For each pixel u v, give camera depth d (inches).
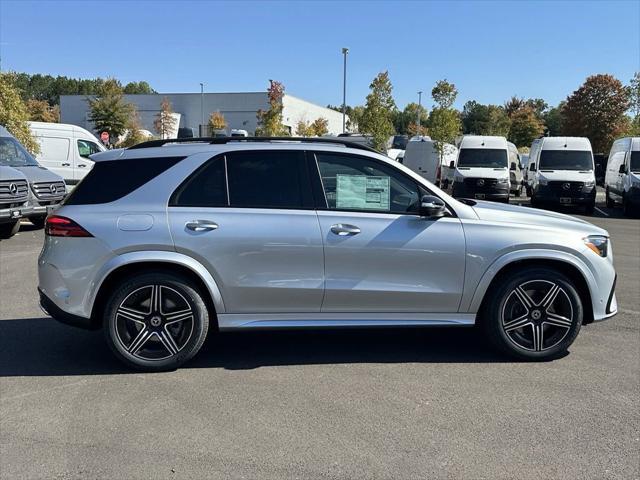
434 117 1174.3
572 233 189.8
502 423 148.0
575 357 196.5
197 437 140.8
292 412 154.3
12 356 196.9
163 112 2027.6
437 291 184.5
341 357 197.3
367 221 181.6
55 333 222.4
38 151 733.9
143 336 180.1
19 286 299.9
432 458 131.1
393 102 1242.6
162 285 178.2
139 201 179.0
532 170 882.8
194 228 176.2
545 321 190.4
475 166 828.0
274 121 1636.3
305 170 184.5
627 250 451.5
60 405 158.6
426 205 178.7
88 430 144.3
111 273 177.5
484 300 191.5
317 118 2390.5
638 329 228.8
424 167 1047.6
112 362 191.5
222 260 177.5
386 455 132.5
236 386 171.8
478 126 2859.3
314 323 183.5
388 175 186.4
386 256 181.5
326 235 179.3
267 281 179.6
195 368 186.5
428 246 182.5
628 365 189.0
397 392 167.3
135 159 184.2
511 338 190.5
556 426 146.5
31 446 136.4
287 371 183.9
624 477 123.6
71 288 176.1
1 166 470.3
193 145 187.2
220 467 127.6
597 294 191.5
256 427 145.9
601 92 1888.5
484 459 130.7
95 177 183.3
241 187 182.5
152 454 133.0
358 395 165.3
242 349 205.5
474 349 205.8
